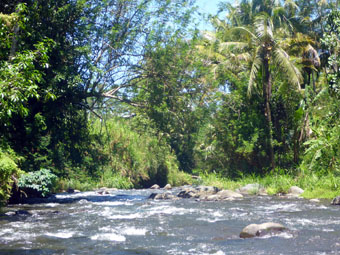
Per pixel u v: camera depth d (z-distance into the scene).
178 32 18.09
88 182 23.20
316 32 29.45
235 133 22.06
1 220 8.40
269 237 5.97
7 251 5.15
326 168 16.14
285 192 15.83
